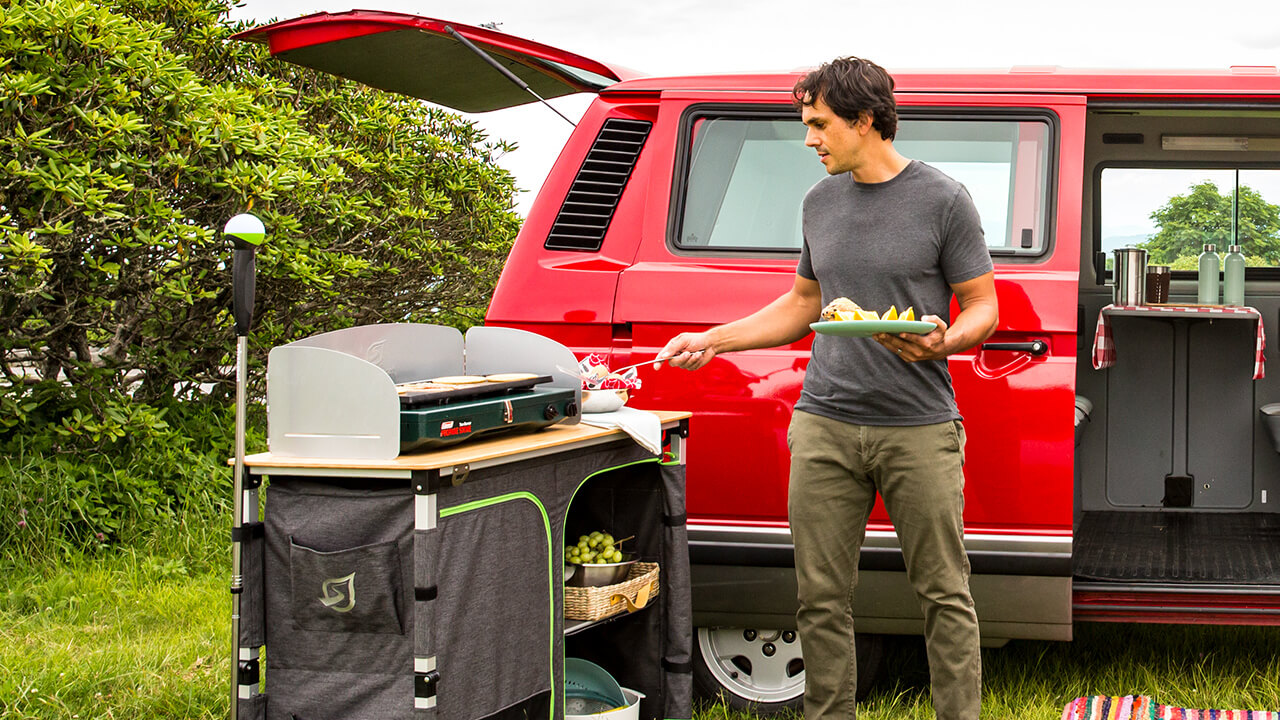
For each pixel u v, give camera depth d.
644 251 3.48
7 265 4.63
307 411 2.44
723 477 3.40
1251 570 3.67
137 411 5.22
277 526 2.46
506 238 7.30
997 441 3.27
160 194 5.20
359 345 2.86
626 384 3.07
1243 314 3.90
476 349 3.09
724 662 3.57
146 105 5.03
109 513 5.02
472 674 2.45
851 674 2.89
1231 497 4.67
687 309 3.40
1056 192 3.35
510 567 2.56
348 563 2.35
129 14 6.13
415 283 6.99
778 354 3.38
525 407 2.65
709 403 3.40
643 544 3.21
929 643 2.81
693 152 3.53
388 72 3.85
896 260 2.71
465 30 3.42
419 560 2.31
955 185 2.72
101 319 5.46
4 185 4.65
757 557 3.38
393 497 2.35
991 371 3.28
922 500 2.73
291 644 2.46
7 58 4.69
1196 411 4.67
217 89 5.32
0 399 5.08
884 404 2.72
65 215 4.75
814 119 2.72
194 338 5.91
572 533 3.28
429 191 6.79
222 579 4.73
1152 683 3.65
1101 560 3.82
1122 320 4.67
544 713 2.69
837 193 2.84
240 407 2.50
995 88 3.43
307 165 5.80
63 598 4.41
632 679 3.20
